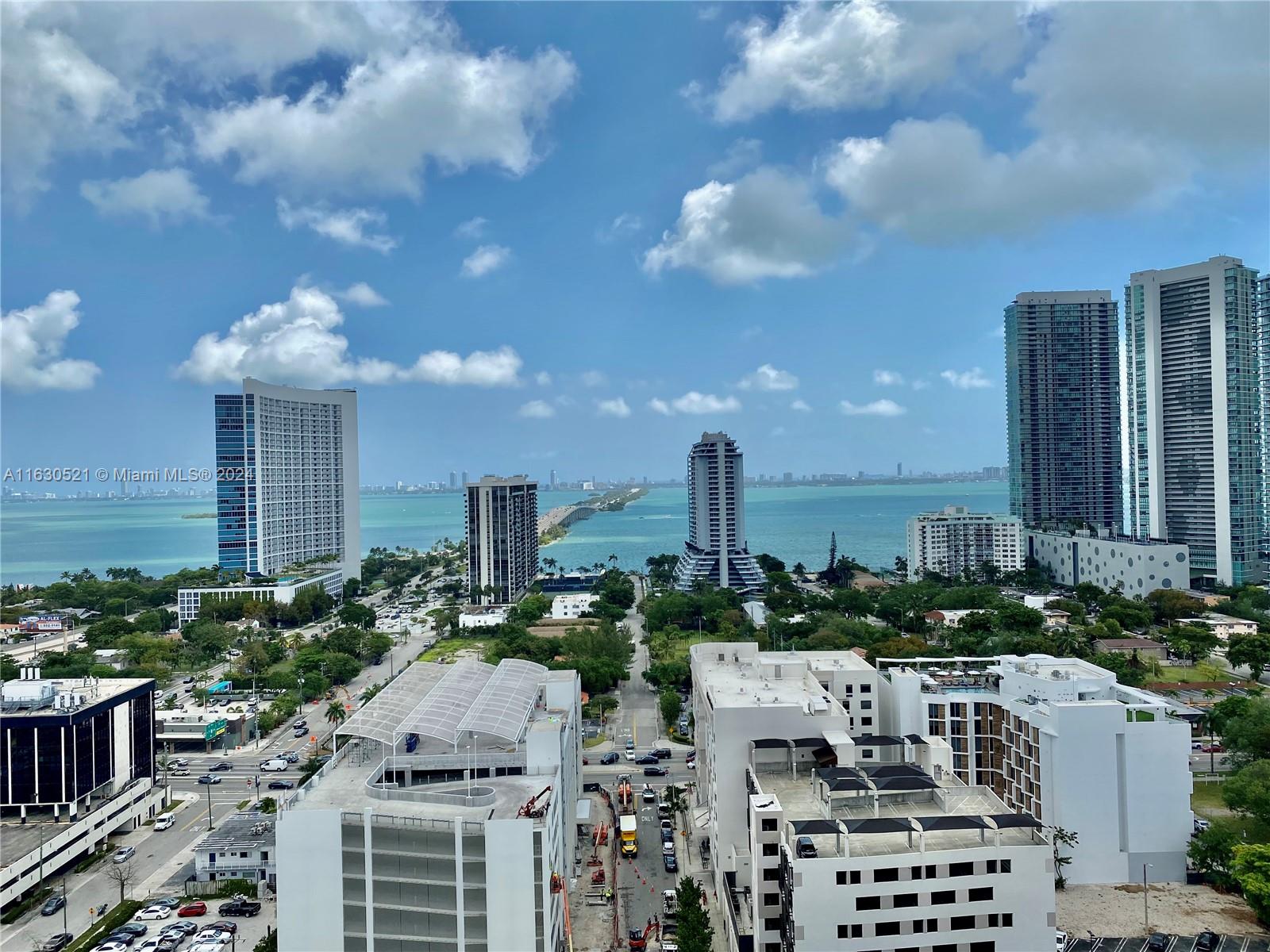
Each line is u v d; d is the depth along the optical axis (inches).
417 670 6919.3
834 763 5620.1
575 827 6619.1
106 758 7431.1
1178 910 5649.6
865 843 4451.3
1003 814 4685.0
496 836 4343.0
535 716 6358.3
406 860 4399.6
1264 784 6368.1
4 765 6929.1
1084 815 6018.7
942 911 4286.4
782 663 7219.5
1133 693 6599.4
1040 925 4338.1
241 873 6363.2
